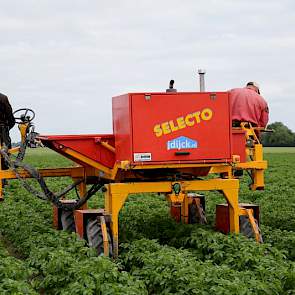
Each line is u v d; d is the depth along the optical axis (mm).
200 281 8312
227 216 12086
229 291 7883
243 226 11984
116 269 8672
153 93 10938
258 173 13047
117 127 11609
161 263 9281
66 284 9258
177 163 11047
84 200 12914
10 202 20469
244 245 10266
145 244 10844
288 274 8812
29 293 8273
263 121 13844
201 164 11164
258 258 9617
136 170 11594
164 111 10992
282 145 121188
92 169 13242
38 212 18500
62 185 27625
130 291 7969
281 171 38656
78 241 10820
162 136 10984
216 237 11047
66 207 12961
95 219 11477
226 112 11281
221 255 10180
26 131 12883
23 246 12727
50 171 13523
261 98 13773
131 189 11250
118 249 11703
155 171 11758
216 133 11234
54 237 11984
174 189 11461
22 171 12938
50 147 12539
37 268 10617
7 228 15320
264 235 12664
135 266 10383
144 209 17719
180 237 12406
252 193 22938
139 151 10891
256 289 8078
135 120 10883
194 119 11125
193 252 11000
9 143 13586
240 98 13633
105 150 12062
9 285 8195
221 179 11875
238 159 11320
